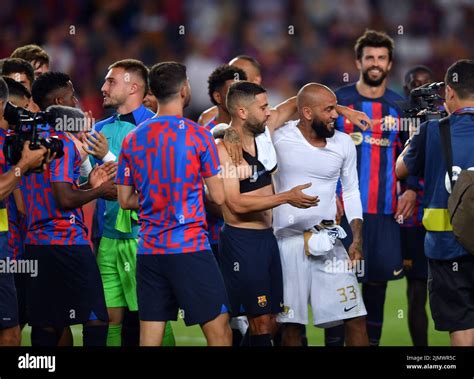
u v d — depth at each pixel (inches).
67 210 733.3
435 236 730.2
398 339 1010.7
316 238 776.3
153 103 910.4
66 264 745.6
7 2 2357.3
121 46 2319.1
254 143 760.3
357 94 939.3
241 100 746.2
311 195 791.1
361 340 802.8
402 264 925.2
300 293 792.3
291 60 2384.4
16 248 812.0
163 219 681.6
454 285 722.8
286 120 813.2
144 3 2396.7
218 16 2425.0
